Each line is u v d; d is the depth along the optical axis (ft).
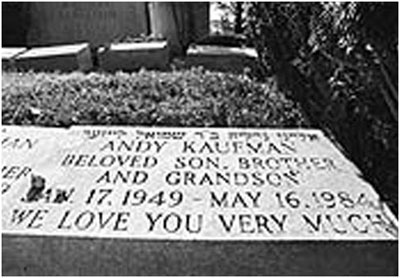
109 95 24.63
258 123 21.26
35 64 33.81
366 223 13.20
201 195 14.53
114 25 45.57
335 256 11.85
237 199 14.32
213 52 33.86
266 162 16.93
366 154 16.43
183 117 21.61
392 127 14.46
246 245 12.22
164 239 12.44
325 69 19.12
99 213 13.61
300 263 11.60
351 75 16.39
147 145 18.49
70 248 12.13
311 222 13.19
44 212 13.67
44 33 46.37
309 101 22.27
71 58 33.63
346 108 17.69
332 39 14.98
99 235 12.62
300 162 16.98
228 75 29.12
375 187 15.33
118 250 12.05
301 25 20.88
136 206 13.94
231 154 17.60
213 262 11.62
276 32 26.99
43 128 20.56
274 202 14.17
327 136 19.70
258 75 31.32
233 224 13.06
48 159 17.24
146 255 11.87
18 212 13.66
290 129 20.63
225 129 20.40
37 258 11.76
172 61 36.55
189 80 27.61
